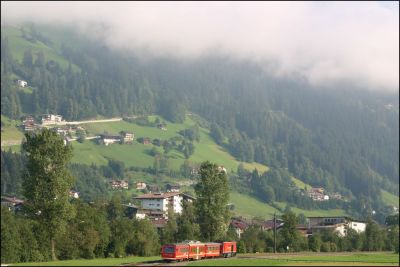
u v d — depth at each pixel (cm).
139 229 17262
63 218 13262
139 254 16888
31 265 10494
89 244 15225
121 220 17062
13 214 15100
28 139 13425
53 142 13338
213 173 17762
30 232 14012
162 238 18375
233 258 14412
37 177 13188
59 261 12731
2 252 13200
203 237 17750
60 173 13325
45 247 14200
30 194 13200
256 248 19950
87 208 16012
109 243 16175
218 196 17625
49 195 13200
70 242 14725
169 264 11100
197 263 11550
